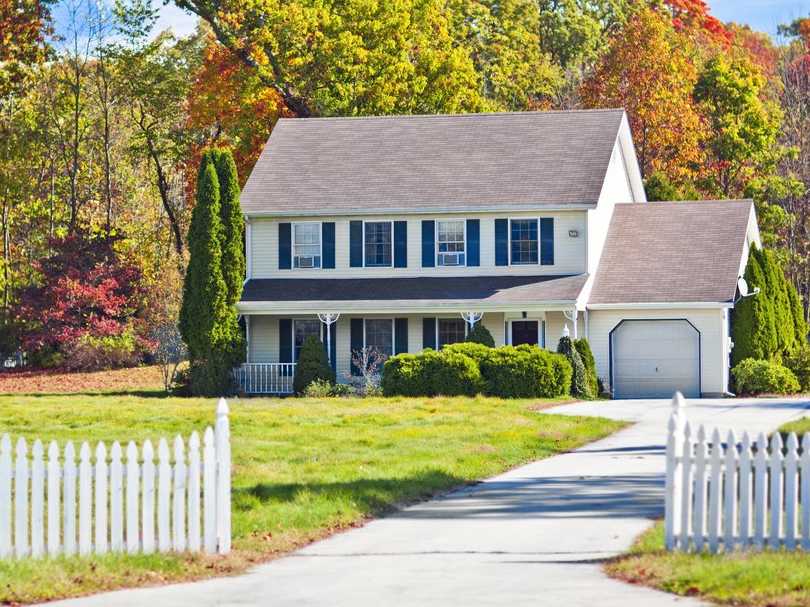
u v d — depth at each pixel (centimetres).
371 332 4825
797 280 7069
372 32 6256
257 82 6153
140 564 1509
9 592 1384
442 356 4238
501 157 5053
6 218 6731
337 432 2938
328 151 5222
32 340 5716
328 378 4559
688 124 7019
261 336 4881
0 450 1583
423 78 6303
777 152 7588
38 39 6450
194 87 6488
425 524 1808
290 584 1430
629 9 9738
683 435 1495
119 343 5756
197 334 4644
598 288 4741
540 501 1973
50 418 3288
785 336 4872
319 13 6219
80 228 6006
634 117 7025
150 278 6250
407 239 4881
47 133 6675
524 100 8288
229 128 6234
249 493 1997
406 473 2233
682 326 4625
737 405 3822
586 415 3447
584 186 4812
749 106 7531
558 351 4356
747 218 5044
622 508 1880
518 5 8925
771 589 1280
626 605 1268
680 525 1502
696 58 8850
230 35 6212
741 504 1465
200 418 3278
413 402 3856
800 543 1453
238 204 4703
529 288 4638
